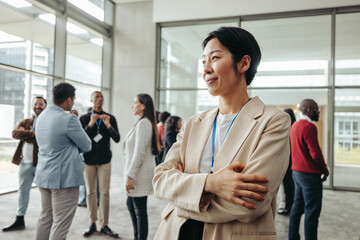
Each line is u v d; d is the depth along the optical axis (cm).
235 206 60
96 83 643
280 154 63
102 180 277
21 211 289
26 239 259
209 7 591
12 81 452
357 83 526
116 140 283
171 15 618
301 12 549
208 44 73
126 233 280
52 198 188
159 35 646
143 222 212
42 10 500
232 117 73
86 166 277
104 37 659
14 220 311
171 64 645
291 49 562
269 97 575
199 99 623
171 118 339
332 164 529
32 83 486
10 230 280
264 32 577
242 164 64
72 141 198
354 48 527
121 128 659
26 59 470
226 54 70
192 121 83
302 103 235
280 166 63
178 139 85
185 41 634
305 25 554
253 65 73
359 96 524
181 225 69
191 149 77
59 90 196
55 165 185
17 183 476
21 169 293
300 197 234
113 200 400
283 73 567
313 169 219
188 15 606
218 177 62
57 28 528
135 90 653
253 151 65
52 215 195
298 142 226
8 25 440
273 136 64
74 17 562
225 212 61
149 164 218
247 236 62
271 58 574
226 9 579
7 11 439
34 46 484
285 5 543
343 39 532
